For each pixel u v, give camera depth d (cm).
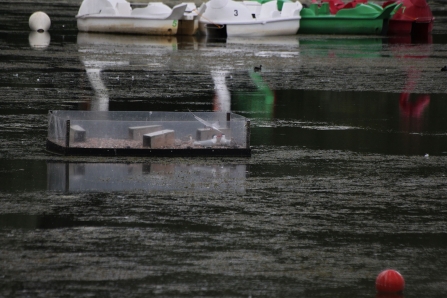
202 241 1827
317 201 2173
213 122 2662
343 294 1570
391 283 1580
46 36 6825
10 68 4712
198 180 2333
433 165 2641
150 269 1653
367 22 7856
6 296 1507
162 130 2627
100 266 1661
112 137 2620
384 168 2578
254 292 1562
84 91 3966
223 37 7244
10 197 2108
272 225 1958
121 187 2228
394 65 5441
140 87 4147
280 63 5372
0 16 8675
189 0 11775
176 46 6306
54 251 1734
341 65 5362
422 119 3491
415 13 8056
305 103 3825
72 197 2123
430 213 2103
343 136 3070
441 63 5625
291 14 7631
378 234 1923
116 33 7319
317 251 1794
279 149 2797
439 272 1698
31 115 3275
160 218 1977
